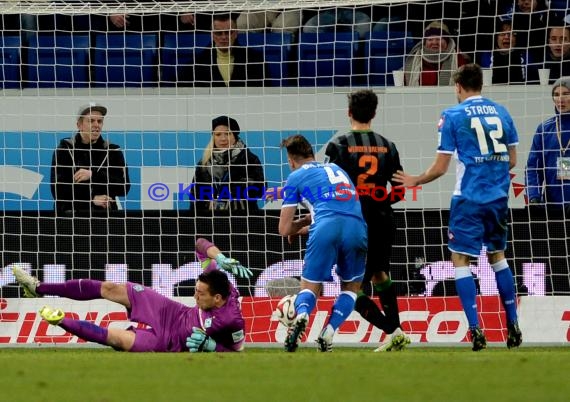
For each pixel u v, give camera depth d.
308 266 29.12
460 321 37.41
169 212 39.34
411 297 37.91
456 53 40.53
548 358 24.53
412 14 42.38
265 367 22.08
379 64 41.88
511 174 38.84
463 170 29.34
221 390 18.17
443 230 38.75
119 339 30.06
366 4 39.69
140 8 40.50
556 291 38.34
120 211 39.41
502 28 42.00
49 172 39.38
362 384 19.00
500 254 30.14
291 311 31.41
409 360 23.86
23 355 26.88
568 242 38.44
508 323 30.05
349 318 37.22
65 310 38.28
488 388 18.45
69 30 42.44
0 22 42.03
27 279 30.95
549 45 40.59
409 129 39.34
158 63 41.91
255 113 39.28
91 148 39.34
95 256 39.34
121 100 39.44
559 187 38.56
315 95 39.16
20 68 41.41
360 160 31.19
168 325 30.31
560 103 38.50
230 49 41.44
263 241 39.12
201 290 29.81
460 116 29.38
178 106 39.38
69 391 18.00
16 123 39.50
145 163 39.38
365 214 31.39
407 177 30.00
